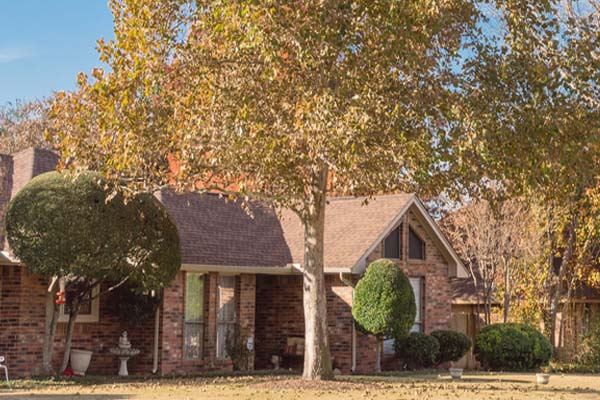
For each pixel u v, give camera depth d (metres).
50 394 18.95
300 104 18.44
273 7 17.86
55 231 21.73
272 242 30.70
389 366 30.36
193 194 29.92
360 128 17.69
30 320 23.80
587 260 36.38
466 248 36.31
